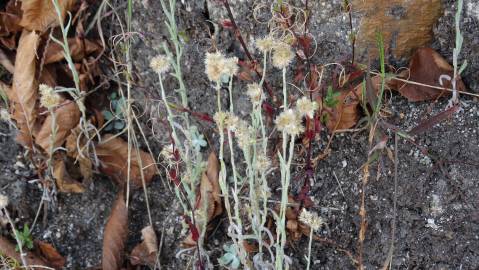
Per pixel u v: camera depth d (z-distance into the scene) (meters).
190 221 0.50
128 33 0.55
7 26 0.57
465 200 0.49
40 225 0.58
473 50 0.50
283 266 0.53
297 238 0.53
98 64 0.59
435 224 0.49
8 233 0.57
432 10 0.50
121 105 0.58
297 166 0.53
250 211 0.48
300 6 0.51
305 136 0.52
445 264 0.49
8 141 0.58
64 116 0.56
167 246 0.56
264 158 0.46
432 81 0.50
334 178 0.52
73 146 0.57
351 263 0.52
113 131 0.59
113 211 0.57
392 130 0.51
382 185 0.51
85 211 0.58
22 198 0.57
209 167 0.55
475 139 0.49
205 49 0.55
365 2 0.50
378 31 0.50
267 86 0.52
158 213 0.57
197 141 0.56
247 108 0.54
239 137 0.44
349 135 0.52
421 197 0.50
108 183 0.58
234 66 0.43
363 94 0.49
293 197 0.53
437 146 0.50
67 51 0.52
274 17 0.51
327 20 0.51
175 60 0.56
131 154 0.58
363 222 0.49
